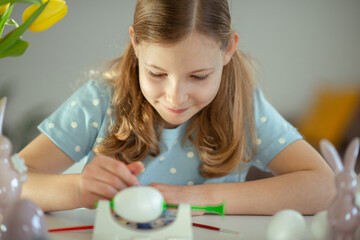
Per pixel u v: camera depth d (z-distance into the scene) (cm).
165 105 86
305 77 272
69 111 108
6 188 59
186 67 81
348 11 270
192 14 81
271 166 109
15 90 247
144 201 57
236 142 106
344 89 268
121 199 58
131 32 94
